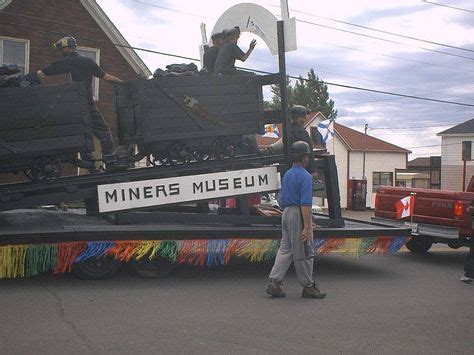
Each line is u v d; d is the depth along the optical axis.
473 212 7.78
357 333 5.11
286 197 6.37
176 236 6.79
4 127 6.39
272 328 5.17
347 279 7.71
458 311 6.05
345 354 4.53
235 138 7.83
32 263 6.27
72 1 20.30
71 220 7.48
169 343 4.64
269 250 7.23
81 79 7.39
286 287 6.97
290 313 5.72
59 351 4.36
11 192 6.54
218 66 7.88
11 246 6.15
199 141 7.54
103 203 6.89
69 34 20.31
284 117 7.89
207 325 5.19
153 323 5.18
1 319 5.14
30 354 4.27
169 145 7.34
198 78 7.37
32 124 6.52
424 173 46.38
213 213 8.16
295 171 6.37
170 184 7.23
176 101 7.20
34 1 19.64
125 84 7.29
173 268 7.31
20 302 5.74
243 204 7.74
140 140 7.10
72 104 6.71
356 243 7.77
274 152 8.45
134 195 7.05
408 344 4.84
